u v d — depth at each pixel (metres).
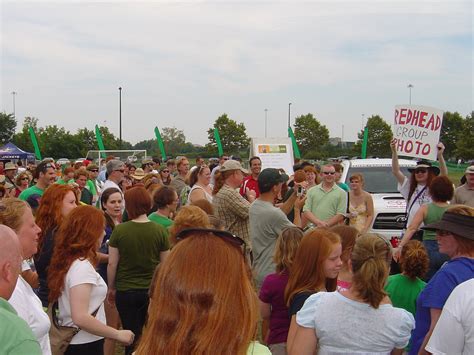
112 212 5.82
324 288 3.40
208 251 1.55
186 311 1.47
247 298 1.54
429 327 3.35
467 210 3.20
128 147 71.25
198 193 7.65
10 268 2.19
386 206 8.85
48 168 7.23
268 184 5.16
